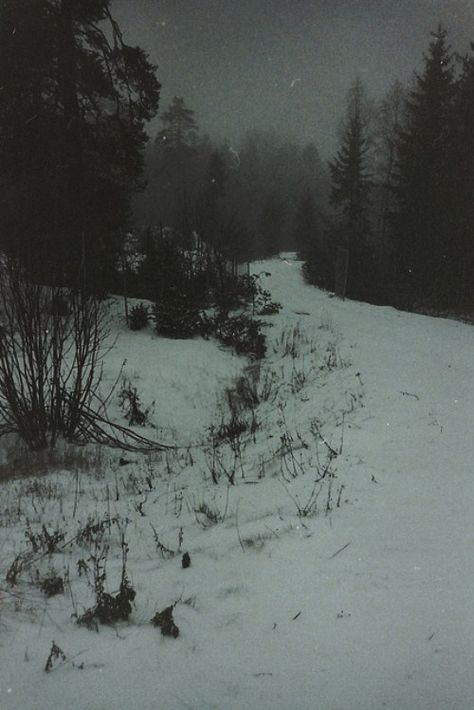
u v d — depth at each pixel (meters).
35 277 6.73
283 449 6.57
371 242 38.56
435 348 12.27
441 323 18.19
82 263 7.25
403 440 5.91
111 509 5.09
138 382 9.80
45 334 6.93
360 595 3.00
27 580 3.41
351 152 39.06
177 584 3.36
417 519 4.00
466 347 12.66
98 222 15.21
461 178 30.11
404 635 2.64
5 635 2.67
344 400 8.16
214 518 4.61
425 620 2.75
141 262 17.08
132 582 3.42
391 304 26.95
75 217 14.11
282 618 2.85
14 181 13.93
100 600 2.88
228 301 16.41
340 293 23.73
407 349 12.01
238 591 3.18
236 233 19.59
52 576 3.48
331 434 6.47
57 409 7.04
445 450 5.54
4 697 2.19
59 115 14.29
